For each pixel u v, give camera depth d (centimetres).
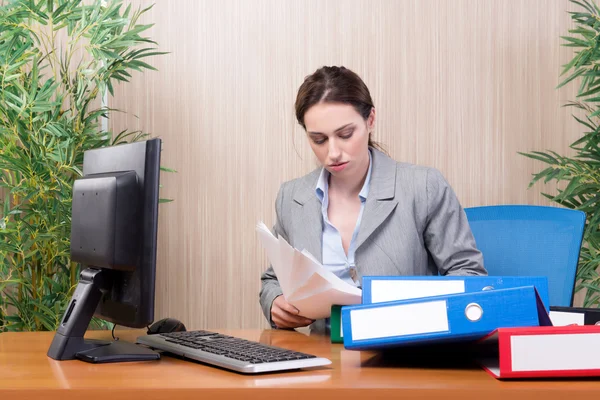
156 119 309
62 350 130
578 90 304
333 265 191
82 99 282
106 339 156
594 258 271
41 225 270
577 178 274
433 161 304
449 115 304
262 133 307
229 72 307
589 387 98
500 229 212
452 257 187
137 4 306
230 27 307
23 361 128
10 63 257
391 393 98
